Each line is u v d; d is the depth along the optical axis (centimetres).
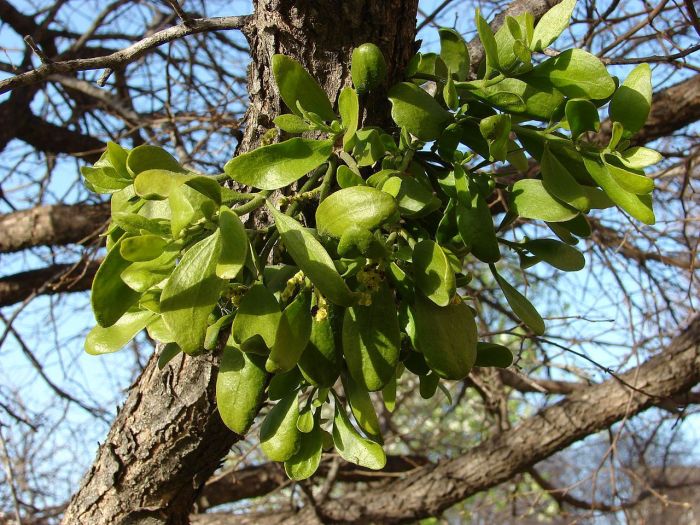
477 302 96
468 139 33
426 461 111
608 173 31
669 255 105
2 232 109
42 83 114
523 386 113
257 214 37
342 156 31
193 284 26
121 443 48
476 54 47
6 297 111
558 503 110
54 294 112
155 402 45
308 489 89
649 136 83
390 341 28
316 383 29
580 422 83
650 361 83
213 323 30
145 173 26
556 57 31
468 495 87
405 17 36
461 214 30
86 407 111
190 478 49
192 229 27
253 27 38
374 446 31
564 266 33
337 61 36
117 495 50
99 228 99
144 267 28
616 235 98
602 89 31
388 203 26
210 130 90
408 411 123
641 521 98
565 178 31
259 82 38
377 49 32
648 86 31
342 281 26
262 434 31
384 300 29
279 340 26
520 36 30
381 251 26
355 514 90
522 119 33
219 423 45
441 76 36
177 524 52
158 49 116
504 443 86
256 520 96
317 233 28
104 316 28
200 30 39
